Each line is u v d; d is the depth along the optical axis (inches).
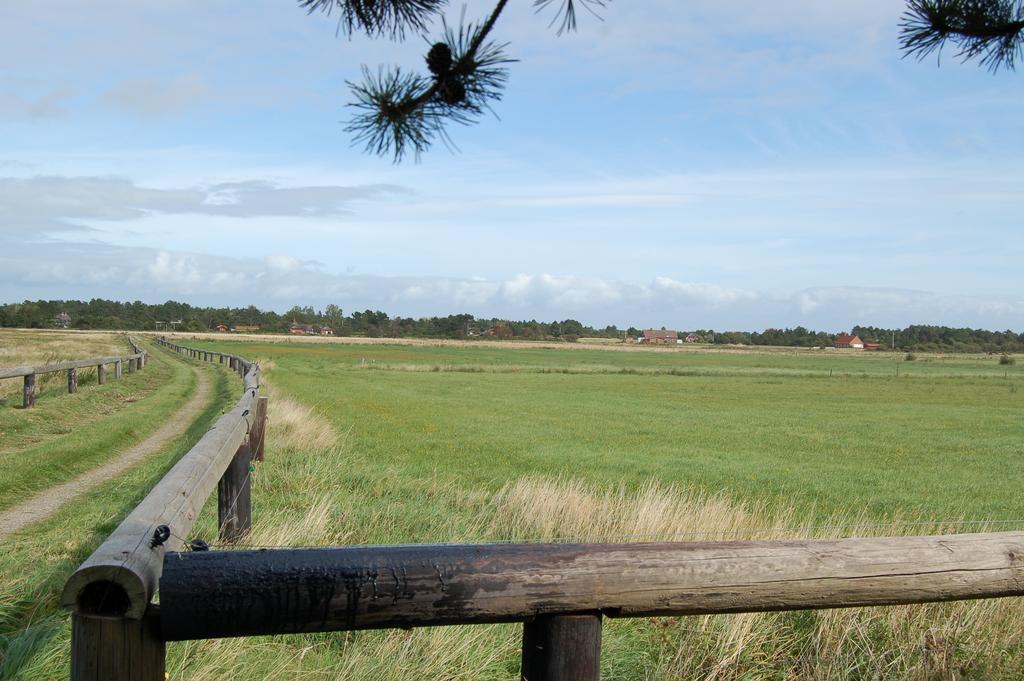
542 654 72.7
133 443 452.8
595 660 73.4
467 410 1119.6
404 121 70.9
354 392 1397.6
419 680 129.5
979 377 2723.9
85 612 61.4
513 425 926.4
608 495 347.9
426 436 766.5
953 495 538.0
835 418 1168.8
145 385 893.2
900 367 3833.7
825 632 157.4
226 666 122.1
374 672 129.3
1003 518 445.1
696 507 318.7
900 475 629.9
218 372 1225.4
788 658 155.2
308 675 128.4
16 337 3198.8
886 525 285.9
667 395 1599.4
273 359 2738.7
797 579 79.9
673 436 878.4
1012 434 975.0
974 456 767.7
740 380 2284.7
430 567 66.9
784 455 746.2
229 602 61.0
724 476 589.9
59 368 630.5
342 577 64.0
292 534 212.4
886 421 1132.5
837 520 414.9
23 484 309.1
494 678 135.7
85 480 335.0
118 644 61.4
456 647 137.5
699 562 76.2
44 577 175.6
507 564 69.4
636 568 73.7
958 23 91.9
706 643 151.1
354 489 354.9
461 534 262.4
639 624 165.2
